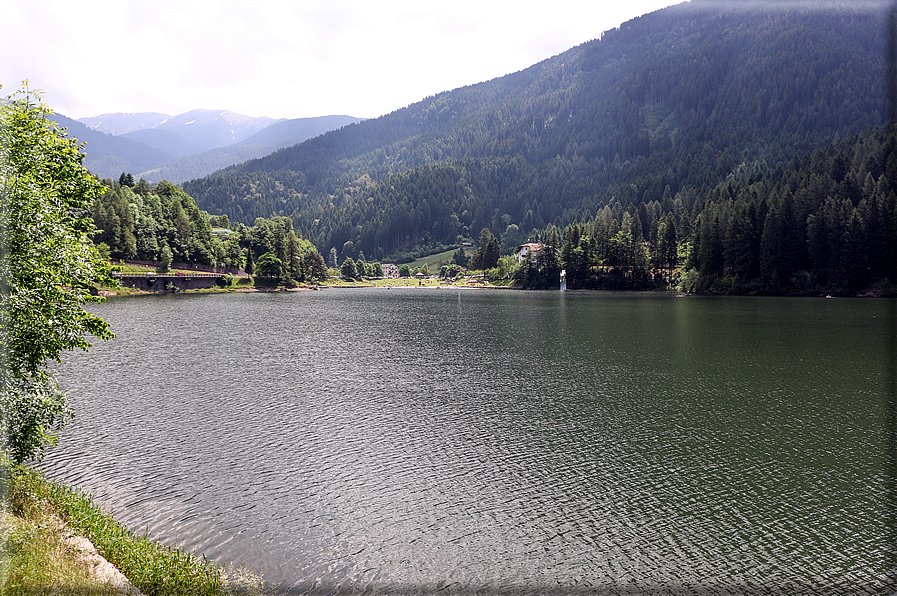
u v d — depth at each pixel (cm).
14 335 1634
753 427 2917
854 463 2416
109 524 1669
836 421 3008
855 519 1934
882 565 1670
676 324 7712
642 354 5191
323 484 2217
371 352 5369
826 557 1720
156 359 4903
